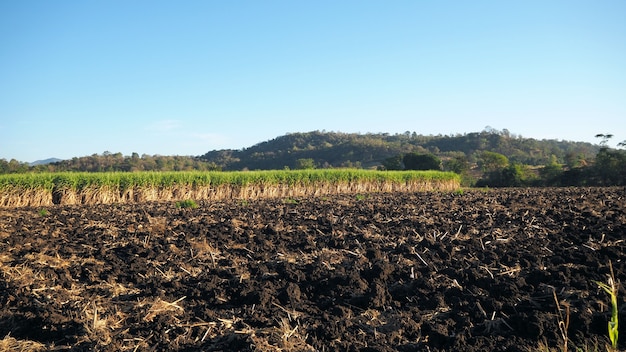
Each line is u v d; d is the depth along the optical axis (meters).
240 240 10.60
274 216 14.95
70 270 8.20
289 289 6.72
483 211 15.33
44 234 11.66
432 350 5.10
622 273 7.02
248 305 6.48
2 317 6.21
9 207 20.64
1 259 8.98
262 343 5.19
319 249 9.72
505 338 5.29
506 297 6.46
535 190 30.92
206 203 21.64
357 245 9.89
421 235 10.87
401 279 7.48
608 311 5.68
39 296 6.92
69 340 5.49
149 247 10.05
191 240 10.59
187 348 5.25
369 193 30.91
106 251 9.80
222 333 5.61
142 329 5.75
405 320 5.85
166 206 19.75
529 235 10.53
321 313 6.23
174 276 7.96
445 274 7.56
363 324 5.87
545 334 5.24
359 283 7.00
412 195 26.84
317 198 24.62
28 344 5.40
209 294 6.94
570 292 6.29
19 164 45.09
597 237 9.84
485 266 7.80
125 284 7.62
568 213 14.06
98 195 23.91
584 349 4.84
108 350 5.12
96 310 6.19
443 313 6.11
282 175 30.22
